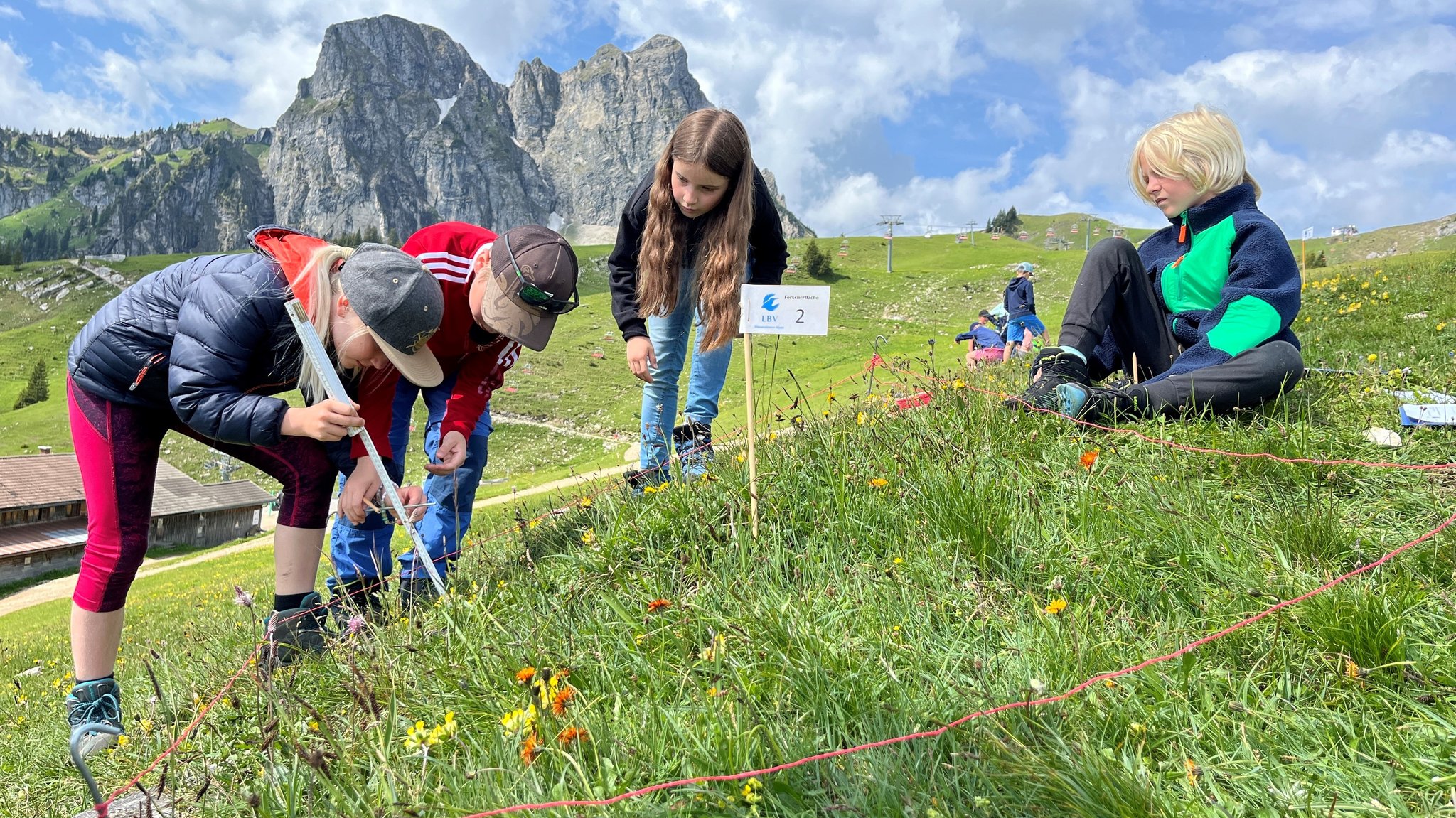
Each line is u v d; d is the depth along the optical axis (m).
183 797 2.58
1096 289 4.06
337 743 2.25
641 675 2.41
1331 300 10.16
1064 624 2.29
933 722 1.92
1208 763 1.83
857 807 1.72
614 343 66.31
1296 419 3.70
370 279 2.84
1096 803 1.67
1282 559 2.54
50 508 50.84
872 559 2.95
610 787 1.91
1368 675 2.05
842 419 4.23
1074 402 3.80
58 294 179.38
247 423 2.76
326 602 3.47
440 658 2.73
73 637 2.98
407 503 3.33
